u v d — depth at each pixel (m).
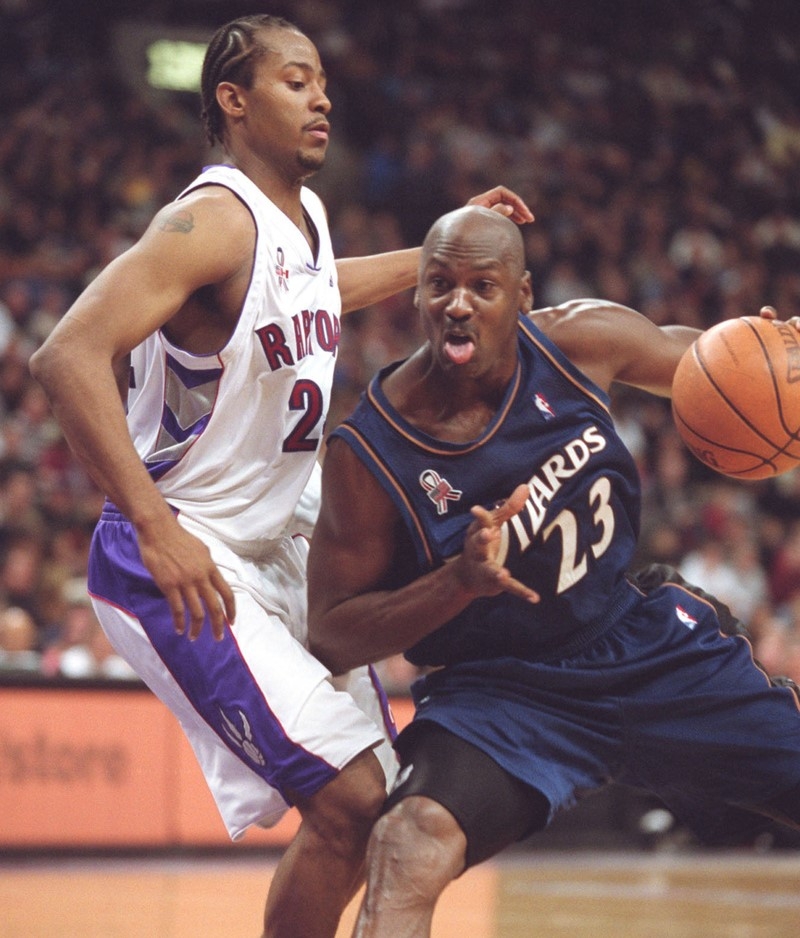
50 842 22.45
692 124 49.59
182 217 9.06
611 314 9.55
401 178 47.12
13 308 36.53
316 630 9.19
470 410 8.96
